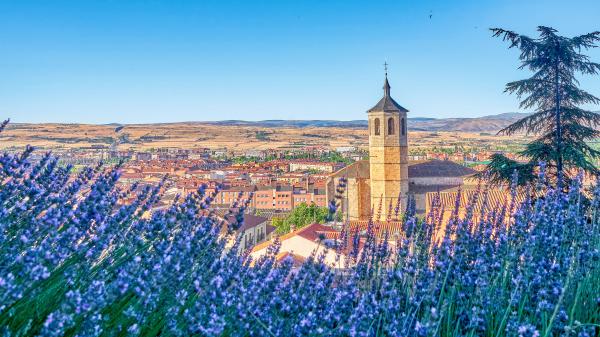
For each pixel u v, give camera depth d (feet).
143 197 18.21
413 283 18.94
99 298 11.61
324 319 15.29
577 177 21.63
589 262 18.40
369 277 20.11
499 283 19.93
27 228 15.33
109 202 18.89
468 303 18.17
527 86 74.49
